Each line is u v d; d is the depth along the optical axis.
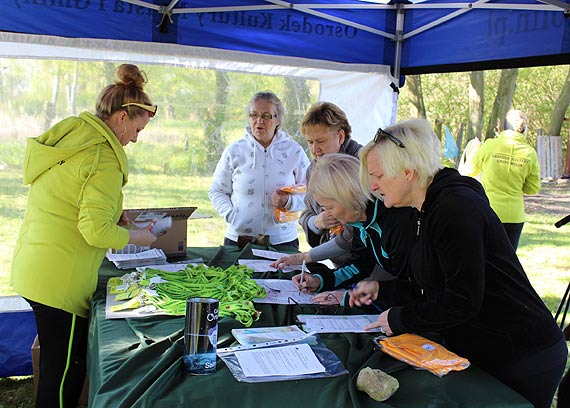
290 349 1.48
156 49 3.12
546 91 13.16
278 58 3.39
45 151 1.99
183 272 2.24
